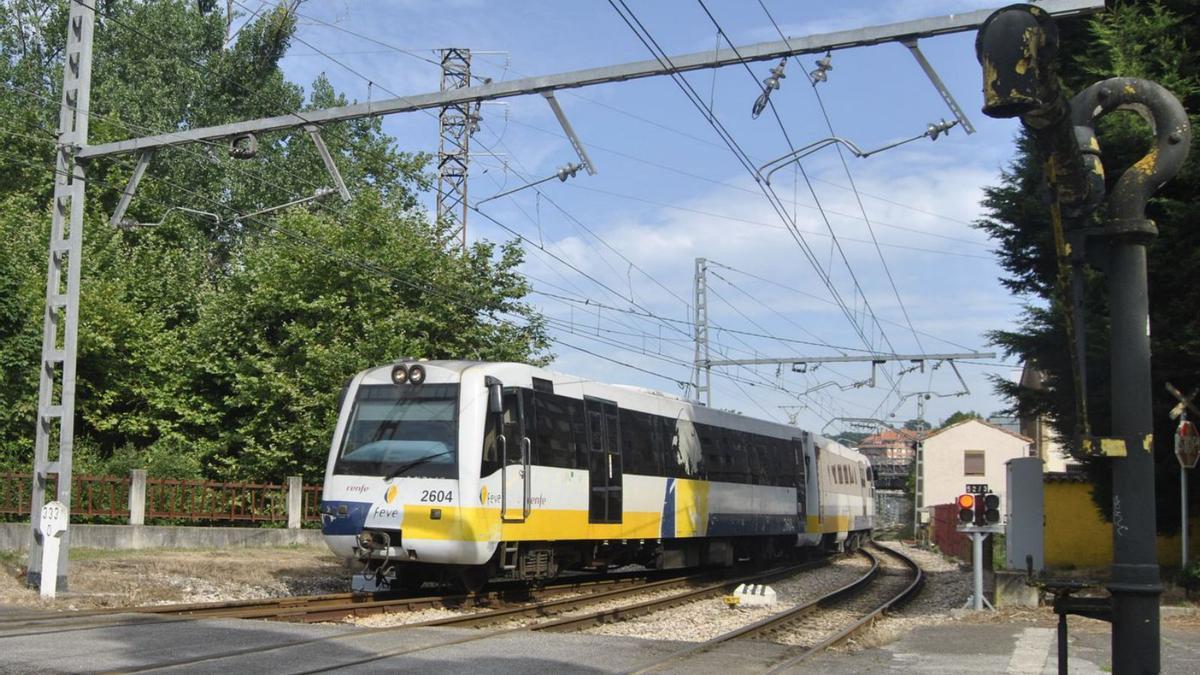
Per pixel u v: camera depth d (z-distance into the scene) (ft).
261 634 36.94
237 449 100.53
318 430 92.79
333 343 95.04
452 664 32.81
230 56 135.13
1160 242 53.98
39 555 51.03
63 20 134.62
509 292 103.81
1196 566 57.77
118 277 105.50
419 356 96.02
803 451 104.42
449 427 52.65
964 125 40.19
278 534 84.79
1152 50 53.98
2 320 78.79
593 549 63.72
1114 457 14.90
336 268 97.40
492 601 55.67
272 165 135.95
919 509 180.96
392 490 52.34
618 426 66.08
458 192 112.88
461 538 51.11
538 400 57.62
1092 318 54.24
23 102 128.16
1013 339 64.49
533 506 55.88
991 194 66.18
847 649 41.65
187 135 49.62
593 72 43.06
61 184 52.29
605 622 50.67
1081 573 76.23
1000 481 215.72
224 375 100.94
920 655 39.68
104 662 30.48
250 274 102.63
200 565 64.85
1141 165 15.30
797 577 88.38
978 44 13.71
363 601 51.88
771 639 45.78
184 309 111.96
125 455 85.51
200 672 29.60
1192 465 57.16
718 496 80.02
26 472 74.13
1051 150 14.44
